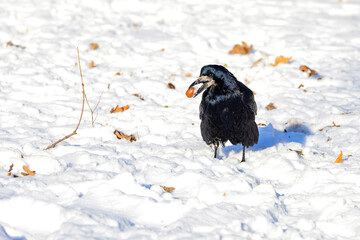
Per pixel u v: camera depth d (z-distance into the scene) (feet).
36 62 51.65
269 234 22.66
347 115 40.65
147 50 57.11
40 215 23.75
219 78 30.37
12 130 36.96
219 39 60.70
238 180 27.37
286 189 28.04
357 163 31.14
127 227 22.75
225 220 23.15
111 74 50.60
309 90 47.47
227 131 31.58
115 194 25.57
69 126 38.19
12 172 29.73
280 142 36.45
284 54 56.13
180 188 27.55
